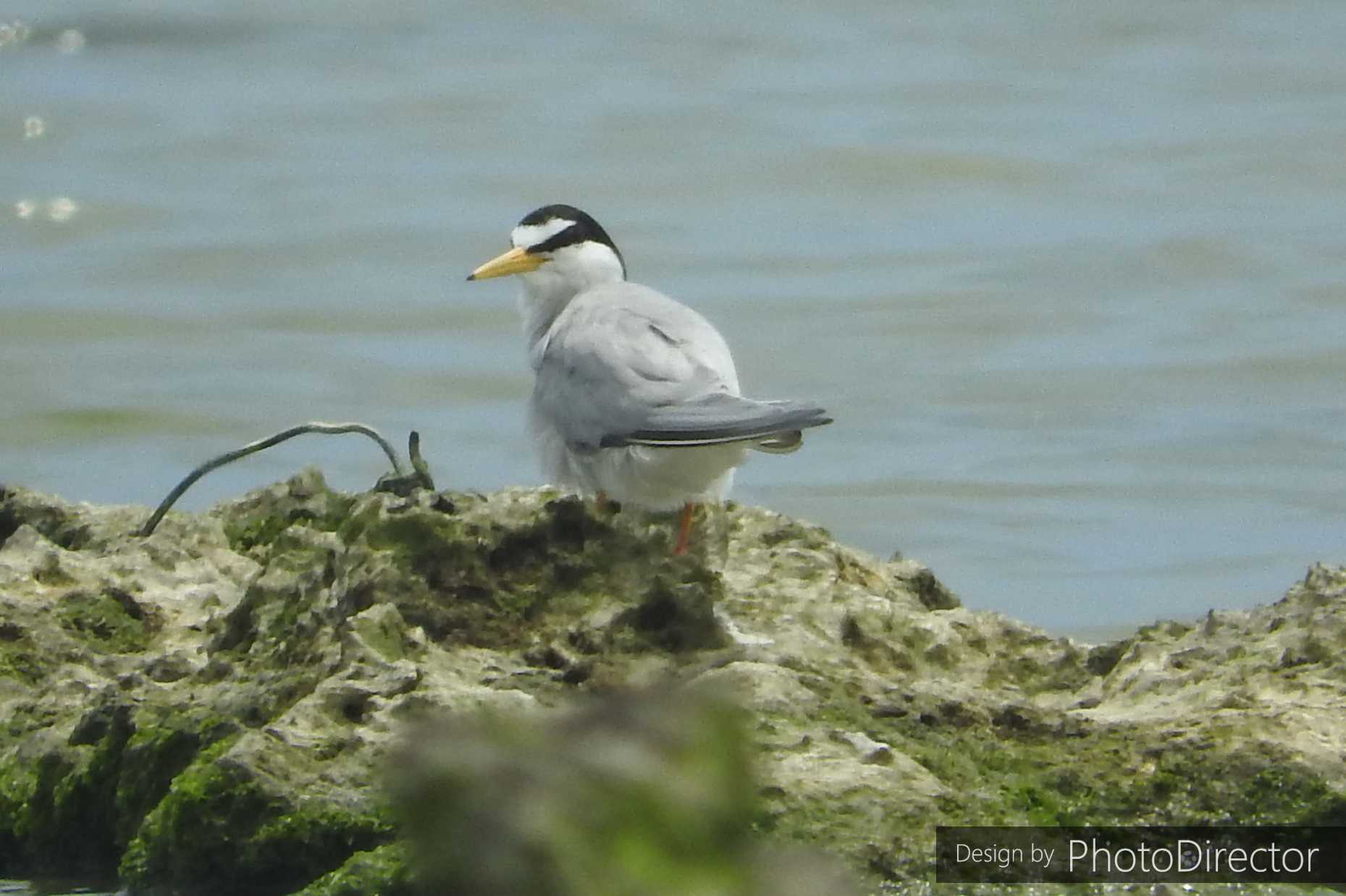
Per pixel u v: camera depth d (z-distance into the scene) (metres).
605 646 11.03
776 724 10.47
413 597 11.17
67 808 10.99
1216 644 11.85
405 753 5.23
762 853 5.35
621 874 4.97
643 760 5.07
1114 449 23.84
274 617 11.70
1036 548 20.73
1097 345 28.08
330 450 23.92
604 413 13.23
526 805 5.04
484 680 10.73
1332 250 32.19
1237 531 21.05
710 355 13.50
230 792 10.15
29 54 49.31
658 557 11.59
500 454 23.50
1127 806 10.28
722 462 13.02
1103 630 18.23
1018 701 11.01
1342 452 23.66
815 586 12.27
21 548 13.17
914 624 12.02
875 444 24.17
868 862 9.70
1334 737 10.58
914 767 10.27
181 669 11.77
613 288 14.40
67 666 12.05
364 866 9.67
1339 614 11.65
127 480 23.17
